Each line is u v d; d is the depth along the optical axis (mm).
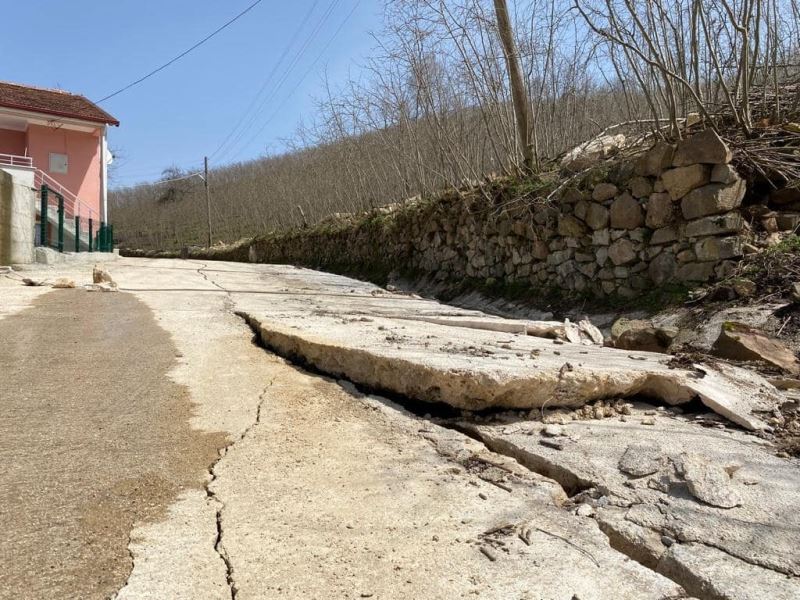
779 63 8680
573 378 3939
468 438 3523
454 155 12797
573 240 8828
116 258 17922
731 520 2543
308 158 24156
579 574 2160
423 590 2037
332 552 2264
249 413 3877
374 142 17328
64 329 6461
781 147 7098
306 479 2920
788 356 4992
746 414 3814
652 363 4617
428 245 13641
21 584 1969
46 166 20953
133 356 5316
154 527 2395
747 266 6539
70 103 20812
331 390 4500
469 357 4496
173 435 3445
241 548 2266
